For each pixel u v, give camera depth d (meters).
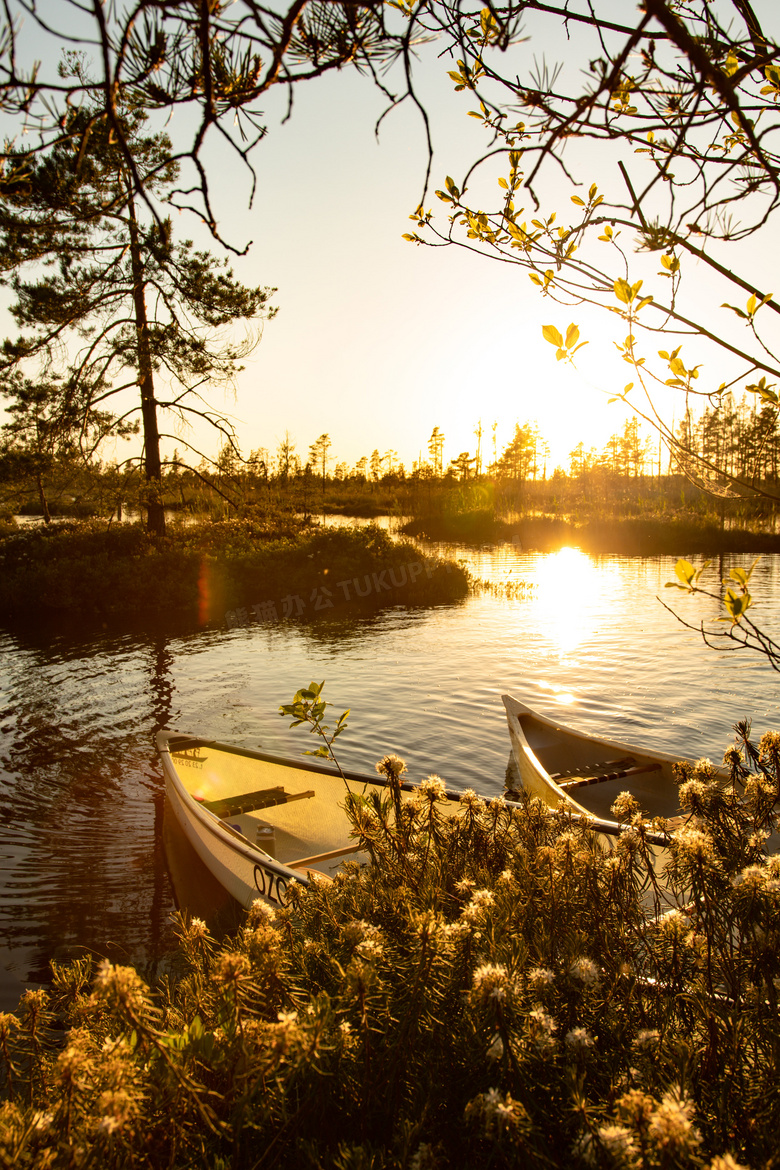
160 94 1.15
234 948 2.11
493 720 9.53
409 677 11.78
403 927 2.12
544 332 1.83
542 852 2.30
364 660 13.01
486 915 1.96
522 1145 1.27
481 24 1.48
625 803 2.35
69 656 13.59
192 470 22.09
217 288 18.88
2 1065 2.28
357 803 2.83
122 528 22.31
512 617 17.17
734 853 2.12
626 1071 1.59
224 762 7.37
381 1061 1.62
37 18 0.96
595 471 71.00
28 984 4.29
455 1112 1.55
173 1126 1.46
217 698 10.72
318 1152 1.45
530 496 52.97
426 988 1.63
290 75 1.17
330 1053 1.58
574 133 1.52
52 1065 1.79
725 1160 1.11
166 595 18.55
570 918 2.13
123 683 11.61
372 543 22.12
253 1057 1.50
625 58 1.22
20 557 20.39
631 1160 1.20
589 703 10.30
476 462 76.75
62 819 6.72
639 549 33.19
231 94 1.18
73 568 18.81
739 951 1.84
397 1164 1.39
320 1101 1.53
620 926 2.09
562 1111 1.41
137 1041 1.61
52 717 9.89
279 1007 1.75
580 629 15.62
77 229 16.20
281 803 6.54
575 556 30.69
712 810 2.19
